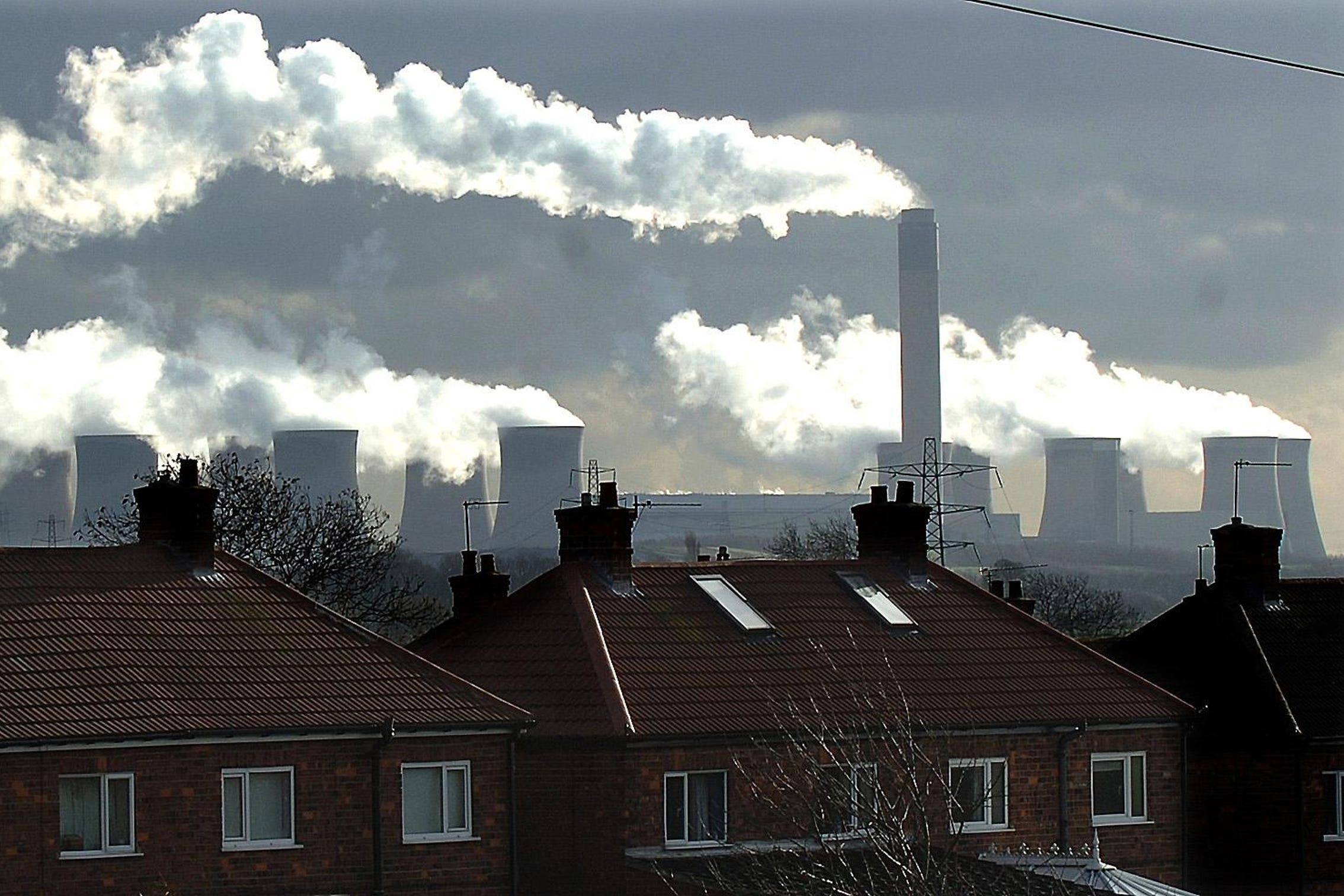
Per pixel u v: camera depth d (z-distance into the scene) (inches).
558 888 3383.4
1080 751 3762.3
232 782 3029.0
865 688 3651.6
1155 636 4485.7
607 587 3769.7
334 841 3095.5
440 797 3203.7
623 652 3592.5
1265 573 4404.5
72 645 3061.0
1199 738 4195.4
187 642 3164.4
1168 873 3821.4
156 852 2945.4
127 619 3161.9
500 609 3818.9
